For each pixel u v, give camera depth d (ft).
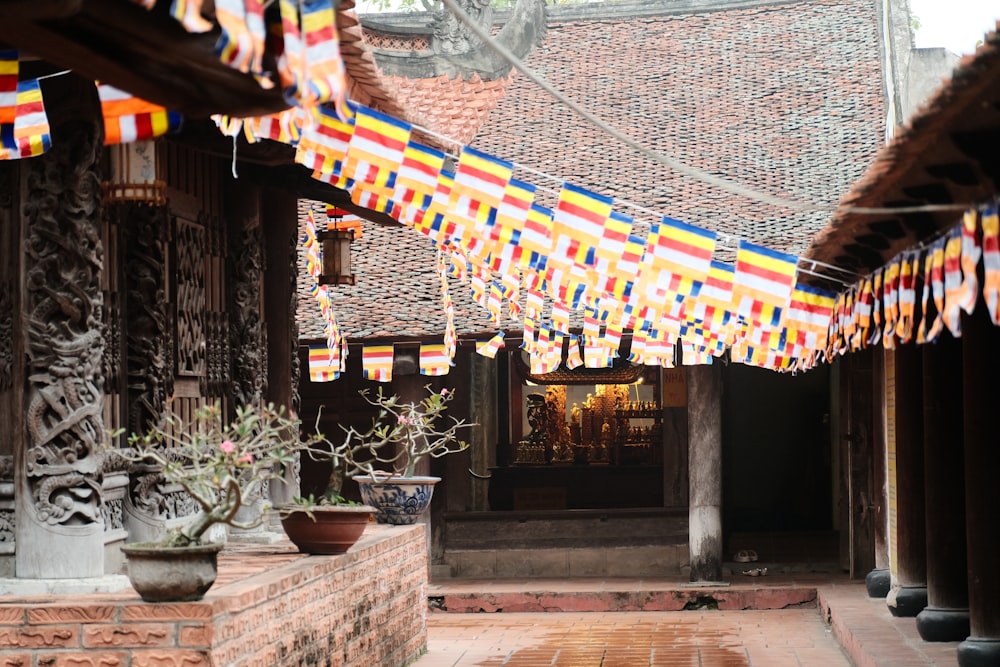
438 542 57.77
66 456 24.04
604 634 44.04
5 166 24.50
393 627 34.40
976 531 28.30
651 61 68.44
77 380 24.12
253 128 22.97
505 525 57.77
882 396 45.39
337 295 54.19
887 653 31.53
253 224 35.73
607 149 61.16
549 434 62.64
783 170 58.75
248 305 35.50
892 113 57.47
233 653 21.56
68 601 21.39
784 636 42.96
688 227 24.27
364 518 29.81
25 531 23.91
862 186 22.41
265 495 36.83
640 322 34.17
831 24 69.26
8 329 24.47
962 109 17.74
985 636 28.07
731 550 62.03
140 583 20.86
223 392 34.37
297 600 25.44
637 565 57.16
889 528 44.34
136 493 28.12
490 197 24.22
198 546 20.95
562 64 68.49
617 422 62.54
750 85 65.67
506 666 36.83
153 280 28.78
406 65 61.57
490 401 61.57
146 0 11.99
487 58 64.95
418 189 24.06
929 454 33.30
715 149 60.85
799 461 70.95
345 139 23.89
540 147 61.31
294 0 13.73
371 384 59.06
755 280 24.80
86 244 24.22
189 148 32.04
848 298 31.60
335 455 30.89
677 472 58.18
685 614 49.78
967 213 20.10
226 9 12.17
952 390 32.99
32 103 20.66
